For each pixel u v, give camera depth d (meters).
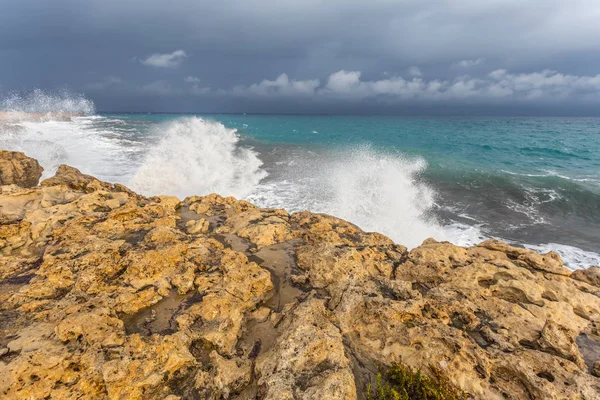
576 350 4.40
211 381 3.90
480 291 5.57
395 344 4.43
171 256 6.01
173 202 9.68
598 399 3.65
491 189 18.41
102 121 54.53
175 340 4.24
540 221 14.10
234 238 7.89
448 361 4.10
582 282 6.00
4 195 7.42
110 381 3.62
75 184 9.53
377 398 3.72
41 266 5.61
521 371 3.96
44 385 3.46
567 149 33.12
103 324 4.25
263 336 4.86
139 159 19.98
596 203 16.05
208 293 5.33
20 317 4.52
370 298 5.07
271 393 3.49
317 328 4.31
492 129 64.75
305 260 6.83
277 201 14.71
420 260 6.62
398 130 60.56
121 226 7.21
